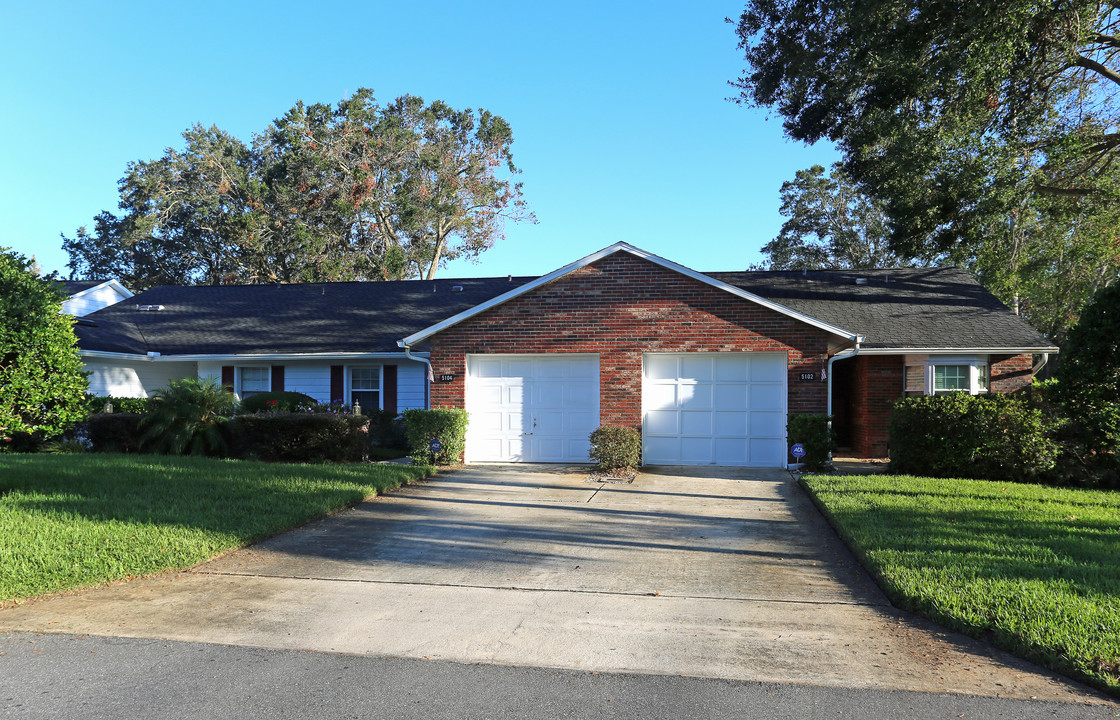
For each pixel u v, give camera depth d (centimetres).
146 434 1454
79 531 790
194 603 622
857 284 2052
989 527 844
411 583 690
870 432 1678
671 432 1480
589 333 1481
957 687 453
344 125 4016
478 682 460
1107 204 2234
